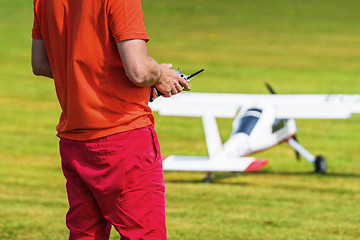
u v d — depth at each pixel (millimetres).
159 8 117812
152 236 6629
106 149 6469
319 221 18734
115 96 6441
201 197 22828
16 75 58531
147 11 113375
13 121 40656
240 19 107938
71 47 6453
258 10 118625
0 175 26141
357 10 120062
